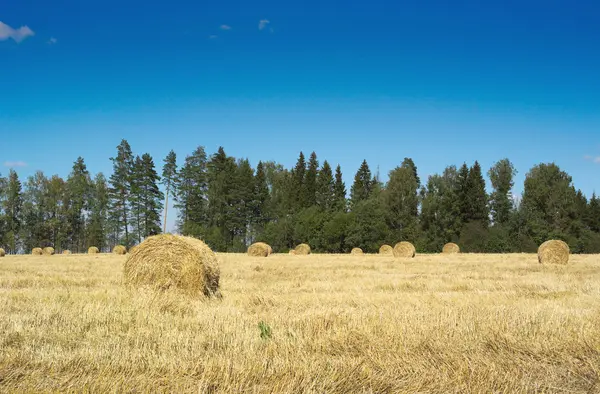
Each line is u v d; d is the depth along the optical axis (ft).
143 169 235.40
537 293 42.39
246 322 27.12
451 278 57.67
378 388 17.47
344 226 219.41
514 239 213.46
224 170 261.44
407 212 232.12
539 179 238.07
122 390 16.34
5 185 244.42
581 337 24.38
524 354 22.16
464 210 223.30
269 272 67.92
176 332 24.31
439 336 24.09
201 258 43.39
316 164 310.24
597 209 236.84
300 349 21.53
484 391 17.24
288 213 253.44
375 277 59.93
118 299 34.14
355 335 24.14
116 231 233.14
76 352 20.59
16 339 22.82
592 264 87.45
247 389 16.72
